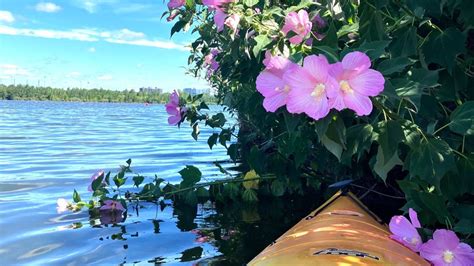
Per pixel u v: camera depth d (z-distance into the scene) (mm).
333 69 1600
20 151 14031
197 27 4777
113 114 51250
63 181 8391
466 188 2182
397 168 4359
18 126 27734
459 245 2014
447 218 2189
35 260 3934
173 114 5375
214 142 5586
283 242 2396
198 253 4074
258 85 1794
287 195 6680
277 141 4863
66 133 22344
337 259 1919
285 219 5379
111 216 5660
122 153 13656
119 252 4137
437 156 1970
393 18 2354
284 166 5301
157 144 17016
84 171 9711
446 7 2393
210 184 6379
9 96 129625
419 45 2311
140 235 4746
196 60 7609
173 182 8297
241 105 5598
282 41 2256
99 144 16703
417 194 2229
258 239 4547
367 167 4406
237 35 2688
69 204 6164
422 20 2264
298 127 4105
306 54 2205
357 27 2494
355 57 1610
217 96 9023
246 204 6258
